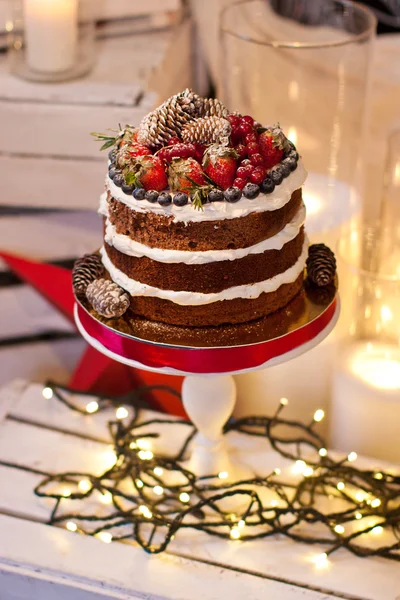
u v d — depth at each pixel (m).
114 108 1.40
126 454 1.26
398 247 1.42
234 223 1.04
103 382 1.44
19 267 1.49
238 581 1.16
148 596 1.15
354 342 1.39
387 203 1.47
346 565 1.17
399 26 1.70
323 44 1.38
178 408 1.42
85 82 1.43
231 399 1.20
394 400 1.30
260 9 1.52
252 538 1.20
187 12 1.65
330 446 1.39
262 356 1.08
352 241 1.36
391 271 1.42
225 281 1.06
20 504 1.24
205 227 1.04
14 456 1.29
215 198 1.03
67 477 1.27
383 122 1.60
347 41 1.38
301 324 1.09
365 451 1.35
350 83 1.42
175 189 1.04
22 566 1.17
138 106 1.40
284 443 1.32
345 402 1.33
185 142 1.06
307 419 1.41
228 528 1.21
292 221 1.08
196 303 1.07
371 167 1.61
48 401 1.37
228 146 1.05
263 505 1.24
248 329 1.08
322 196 1.37
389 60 1.65
